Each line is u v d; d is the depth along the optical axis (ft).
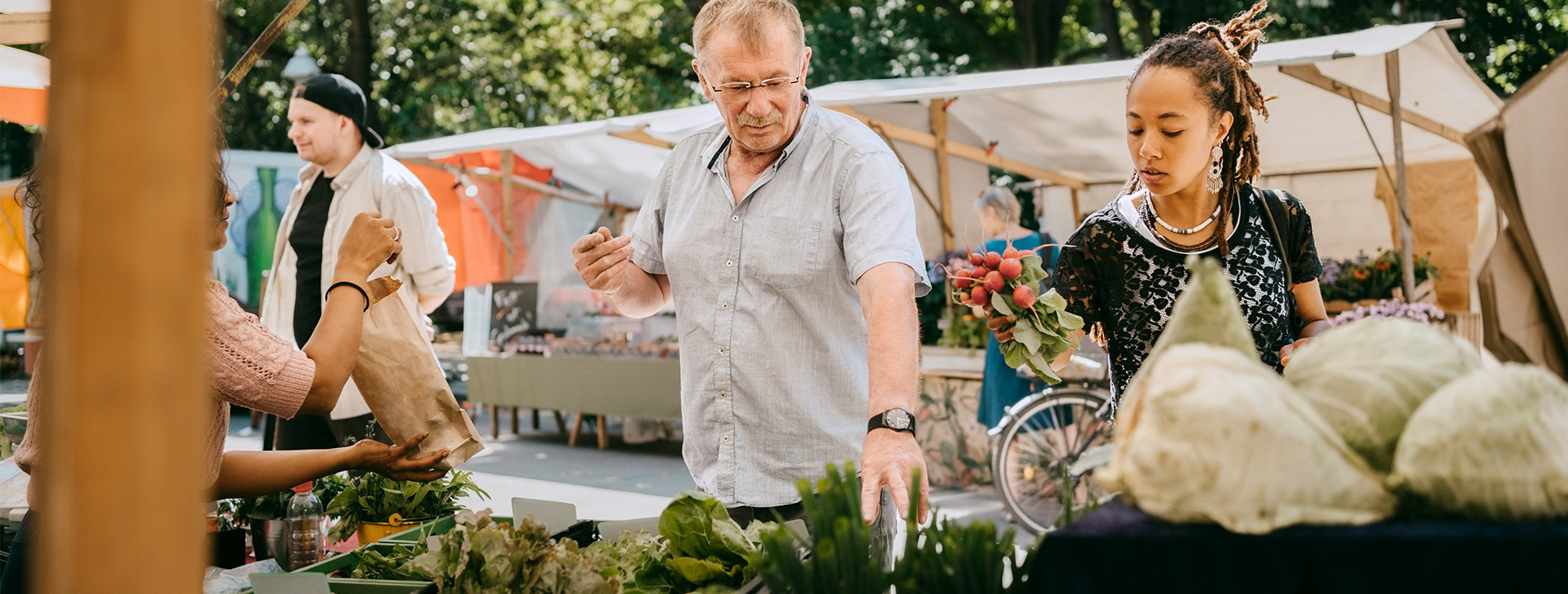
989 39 45.65
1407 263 17.69
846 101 18.71
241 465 6.55
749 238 6.75
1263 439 3.04
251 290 32.09
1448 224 21.63
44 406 2.39
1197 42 6.05
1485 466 2.99
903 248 6.36
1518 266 18.78
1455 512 3.05
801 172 6.75
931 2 45.37
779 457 6.71
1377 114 19.79
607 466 23.99
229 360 5.61
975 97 21.83
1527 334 18.90
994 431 17.34
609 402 25.26
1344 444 3.18
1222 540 3.07
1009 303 6.47
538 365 26.55
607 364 25.23
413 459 6.92
